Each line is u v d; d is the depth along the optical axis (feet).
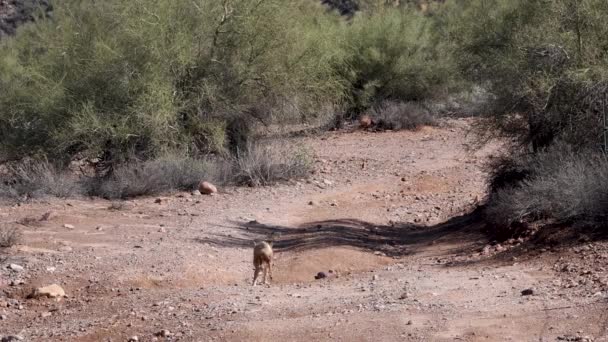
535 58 69.67
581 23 67.87
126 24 95.66
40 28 120.98
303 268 58.54
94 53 95.40
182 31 97.50
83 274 56.03
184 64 95.50
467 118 148.87
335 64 140.05
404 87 153.48
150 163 91.04
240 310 45.93
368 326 40.22
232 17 99.55
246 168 95.76
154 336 42.86
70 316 49.01
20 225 69.82
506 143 86.38
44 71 98.27
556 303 41.55
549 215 61.46
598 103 67.21
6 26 209.87
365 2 180.86
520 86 69.21
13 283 54.34
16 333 46.19
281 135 108.17
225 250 63.77
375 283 52.08
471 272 52.70
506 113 72.69
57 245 63.16
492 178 77.92
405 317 41.29
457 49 86.12
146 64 94.63
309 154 108.17
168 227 71.15
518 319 39.50
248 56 100.27
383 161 112.47
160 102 92.38
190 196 87.30
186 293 51.62
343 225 74.69
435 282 50.11
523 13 74.23
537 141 72.33
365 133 138.82
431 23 158.81
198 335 41.78
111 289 53.47
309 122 115.75
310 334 39.83
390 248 66.44
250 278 56.70
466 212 78.89
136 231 69.05
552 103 68.39
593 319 38.17
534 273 49.47
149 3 97.09
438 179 99.19
